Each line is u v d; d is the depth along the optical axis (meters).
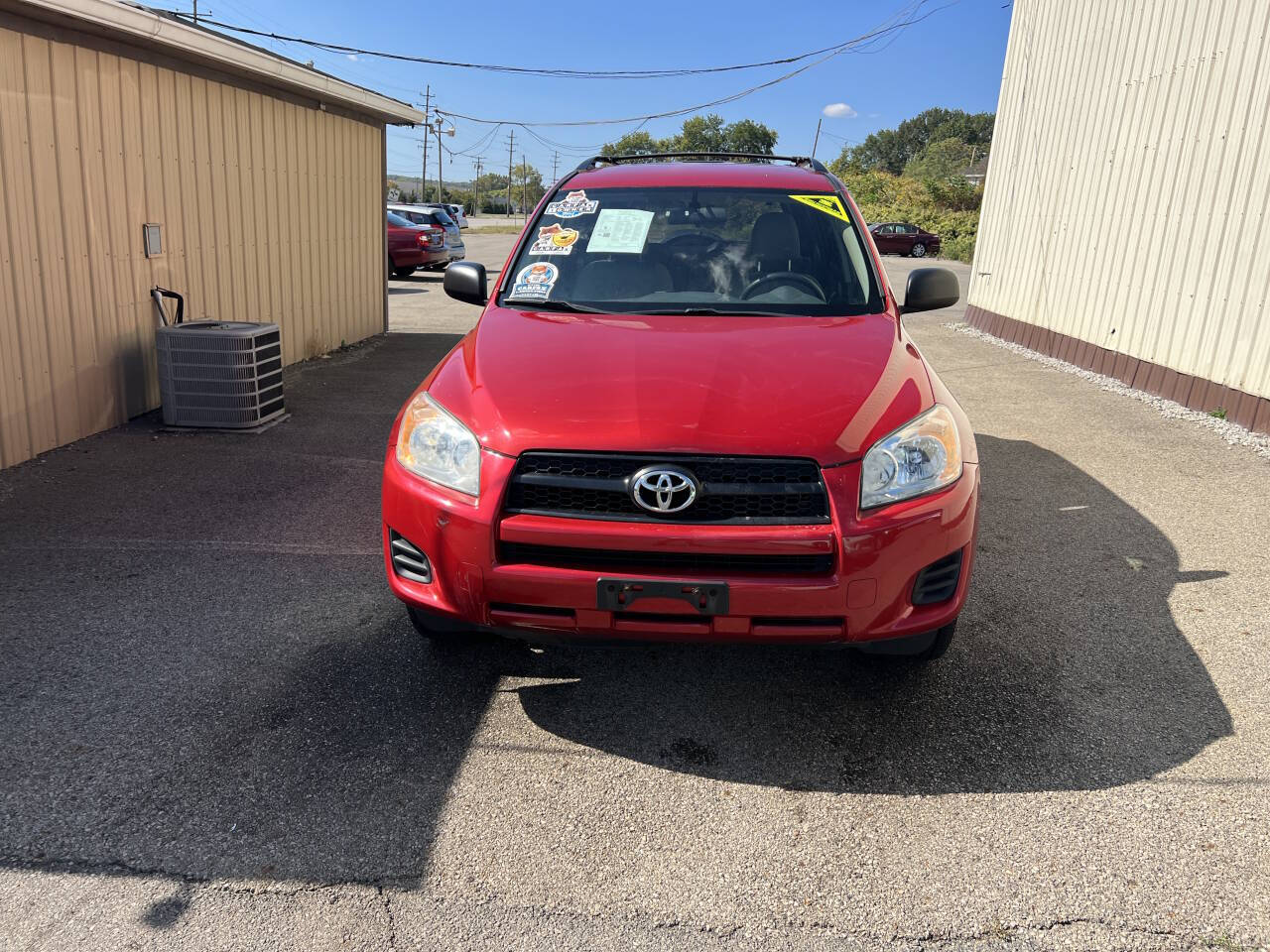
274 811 2.50
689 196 4.11
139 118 6.48
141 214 6.57
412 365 9.35
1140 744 2.86
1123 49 9.04
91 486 5.21
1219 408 7.21
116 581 3.97
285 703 3.04
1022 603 3.88
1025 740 2.88
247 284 8.16
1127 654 3.44
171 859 2.31
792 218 3.98
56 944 2.04
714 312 3.50
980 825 2.48
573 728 2.94
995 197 12.59
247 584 3.97
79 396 6.08
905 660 3.19
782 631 2.57
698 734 2.92
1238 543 4.58
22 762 2.69
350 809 2.52
